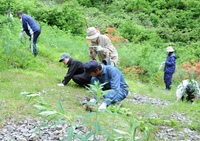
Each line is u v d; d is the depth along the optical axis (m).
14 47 9.04
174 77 13.92
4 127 4.79
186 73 14.12
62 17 17.41
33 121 5.03
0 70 8.11
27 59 9.24
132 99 8.26
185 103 8.33
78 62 7.64
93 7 24.41
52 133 4.64
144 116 6.41
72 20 17.75
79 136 2.74
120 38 16.97
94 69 5.53
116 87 5.59
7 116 5.10
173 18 23.67
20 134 4.61
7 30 9.21
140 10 25.00
